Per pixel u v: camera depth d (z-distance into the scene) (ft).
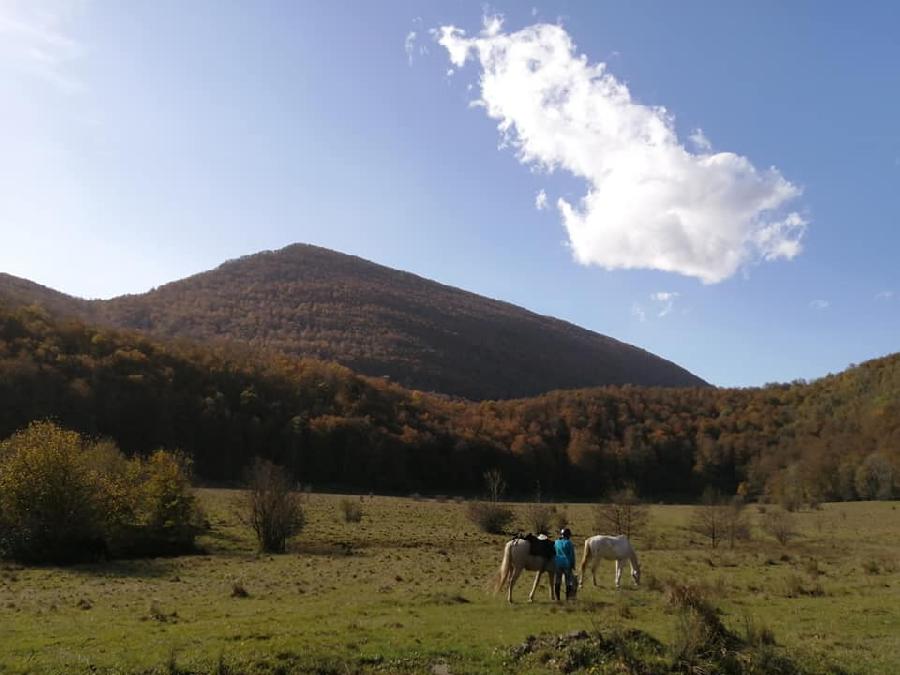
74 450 119.24
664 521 220.23
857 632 47.67
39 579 89.76
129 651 38.55
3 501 112.47
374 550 135.85
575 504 327.26
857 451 331.98
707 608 44.39
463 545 150.92
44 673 34.50
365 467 361.30
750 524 190.29
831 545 159.63
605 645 38.14
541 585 76.33
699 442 416.46
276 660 36.29
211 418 331.98
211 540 143.54
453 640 41.22
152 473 137.28
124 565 107.76
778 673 36.52
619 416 456.45
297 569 100.22
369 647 39.14
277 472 140.67
